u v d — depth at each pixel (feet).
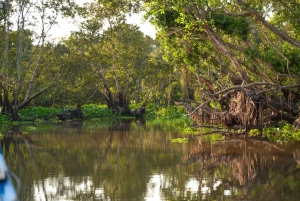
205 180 42.91
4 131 98.58
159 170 48.32
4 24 129.80
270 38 88.12
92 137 83.10
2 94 149.89
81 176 45.39
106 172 47.44
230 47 78.23
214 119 86.07
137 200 35.55
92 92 192.24
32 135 87.92
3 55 140.26
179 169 48.73
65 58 150.51
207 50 81.61
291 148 62.85
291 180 42.06
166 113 154.71
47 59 149.07
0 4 127.13
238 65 76.95
